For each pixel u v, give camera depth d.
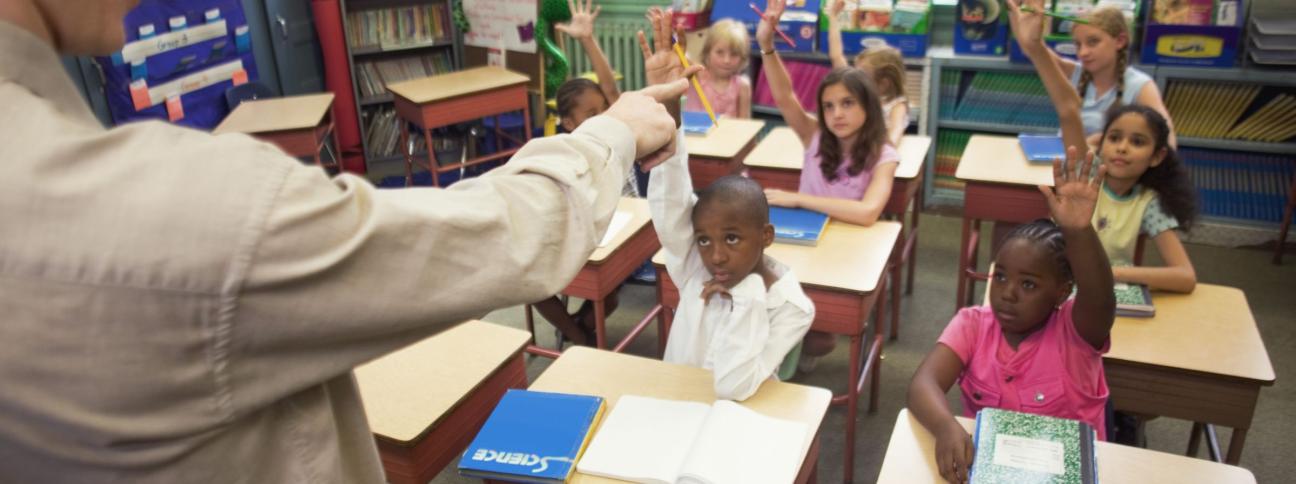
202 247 0.45
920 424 1.52
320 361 0.52
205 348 0.47
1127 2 3.62
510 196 0.59
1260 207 3.78
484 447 1.43
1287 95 3.59
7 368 0.45
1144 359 1.82
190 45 3.95
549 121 4.46
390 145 4.92
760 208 1.73
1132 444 2.00
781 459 1.37
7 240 0.44
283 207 0.47
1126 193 2.23
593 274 2.37
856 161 2.72
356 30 4.70
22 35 0.47
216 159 0.47
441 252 0.53
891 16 4.02
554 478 1.35
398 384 1.70
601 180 0.65
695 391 1.63
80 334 0.45
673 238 1.86
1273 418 2.57
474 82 4.28
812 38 4.18
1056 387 1.63
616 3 4.81
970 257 3.29
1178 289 2.07
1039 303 1.61
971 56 3.97
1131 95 3.17
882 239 2.43
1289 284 3.42
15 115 0.45
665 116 0.74
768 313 1.76
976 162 3.07
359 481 0.67
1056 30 3.74
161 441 0.49
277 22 4.46
